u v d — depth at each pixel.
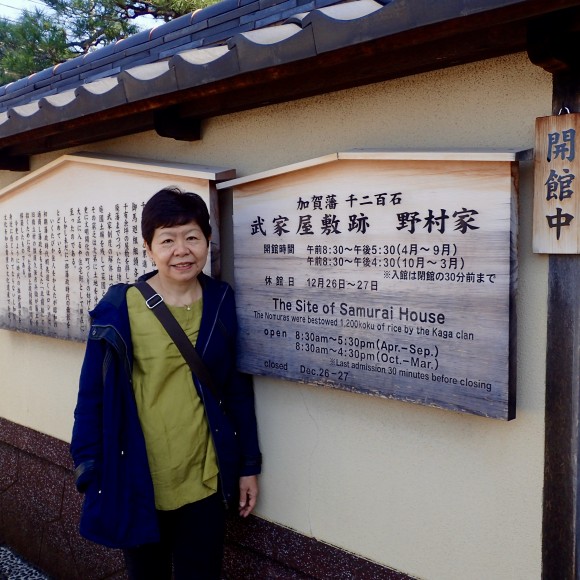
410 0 1.47
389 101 2.03
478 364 1.78
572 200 1.60
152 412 2.18
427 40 1.57
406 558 2.09
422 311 1.89
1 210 3.58
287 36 1.88
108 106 2.38
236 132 2.50
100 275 2.95
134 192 2.73
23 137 2.93
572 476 1.70
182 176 2.51
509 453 1.84
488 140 1.82
